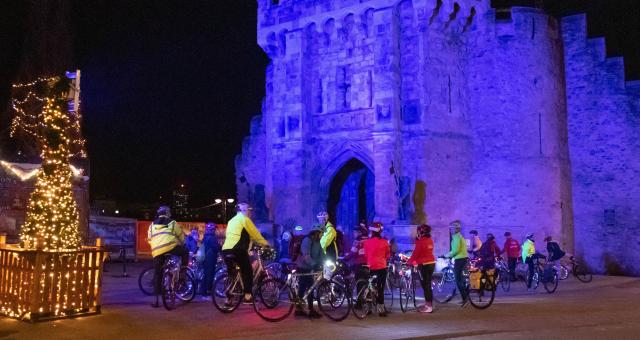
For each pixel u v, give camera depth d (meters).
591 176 29.50
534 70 28.83
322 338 10.65
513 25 28.86
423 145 26.66
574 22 30.11
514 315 13.98
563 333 11.29
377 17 27.39
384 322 12.74
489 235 19.86
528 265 21.20
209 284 15.95
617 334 11.17
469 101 28.94
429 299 14.45
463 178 28.06
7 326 11.38
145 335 10.70
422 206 26.41
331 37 29.70
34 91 29.72
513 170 28.27
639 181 28.41
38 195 12.63
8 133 27.25
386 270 13.83
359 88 28.66
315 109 30.17
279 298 13.54
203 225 35.78
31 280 11.86
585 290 21.22
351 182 31.55
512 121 28.47
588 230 29.42
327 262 14.04
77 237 13.16
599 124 29.41
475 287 15.47
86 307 12.67
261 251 16.81
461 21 28.34
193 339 10.43
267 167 32.66
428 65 27.09
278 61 31.31
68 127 13.24
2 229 24.59
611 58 29.28
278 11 30.91
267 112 32.97
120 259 32.03
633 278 26.30
